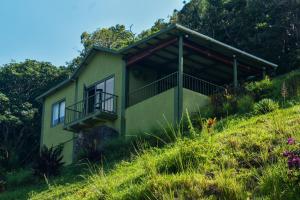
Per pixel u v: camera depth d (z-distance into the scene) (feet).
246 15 128.67
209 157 41.37
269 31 120.88
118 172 56.24
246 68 95.04
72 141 103.71
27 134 154.81
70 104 106.93
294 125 46.75
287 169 34.04
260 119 58.90
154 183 38.11
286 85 76.89
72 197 50.42
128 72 92.99
